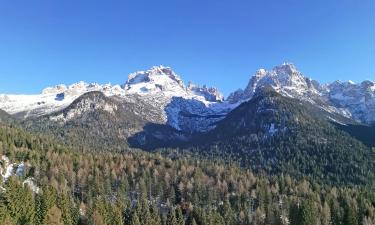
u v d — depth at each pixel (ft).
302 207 610.65
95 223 578.66
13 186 567.18
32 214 558.97
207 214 654.12
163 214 652.07
